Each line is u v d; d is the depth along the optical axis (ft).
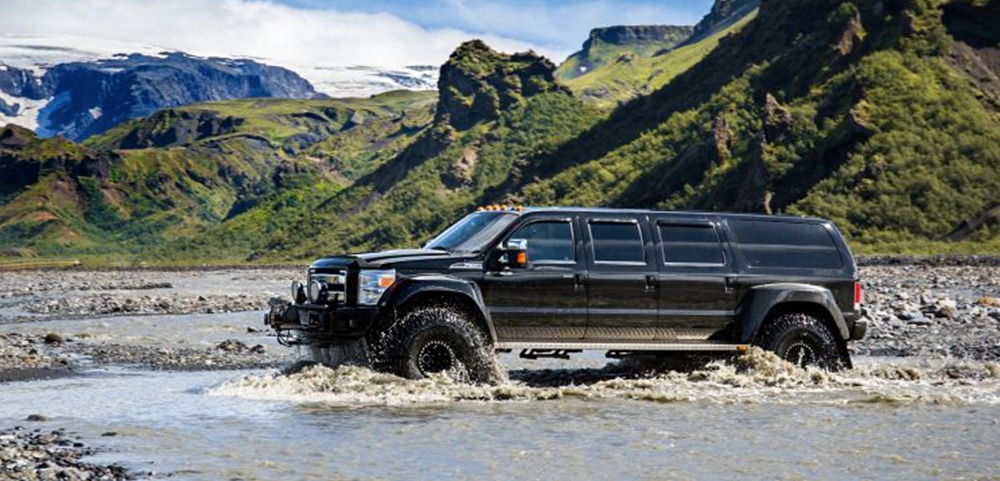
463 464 29.71
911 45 440.45
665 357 49.52
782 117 425.28
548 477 28.14
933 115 395.34
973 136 379.55
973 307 91.71
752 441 33.09
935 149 373.81
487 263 43.16
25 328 89.51
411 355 41.68
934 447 32.17
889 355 61.05
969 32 447.83
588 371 52.11
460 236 45.29
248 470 28.84
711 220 46.80
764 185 396.16
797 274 47.19
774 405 40.14
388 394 41.14
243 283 229.86
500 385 42.78
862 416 37.78
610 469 29.12
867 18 485.97
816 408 39.47
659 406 39.86
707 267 46.03
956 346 63.98
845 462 30.04
